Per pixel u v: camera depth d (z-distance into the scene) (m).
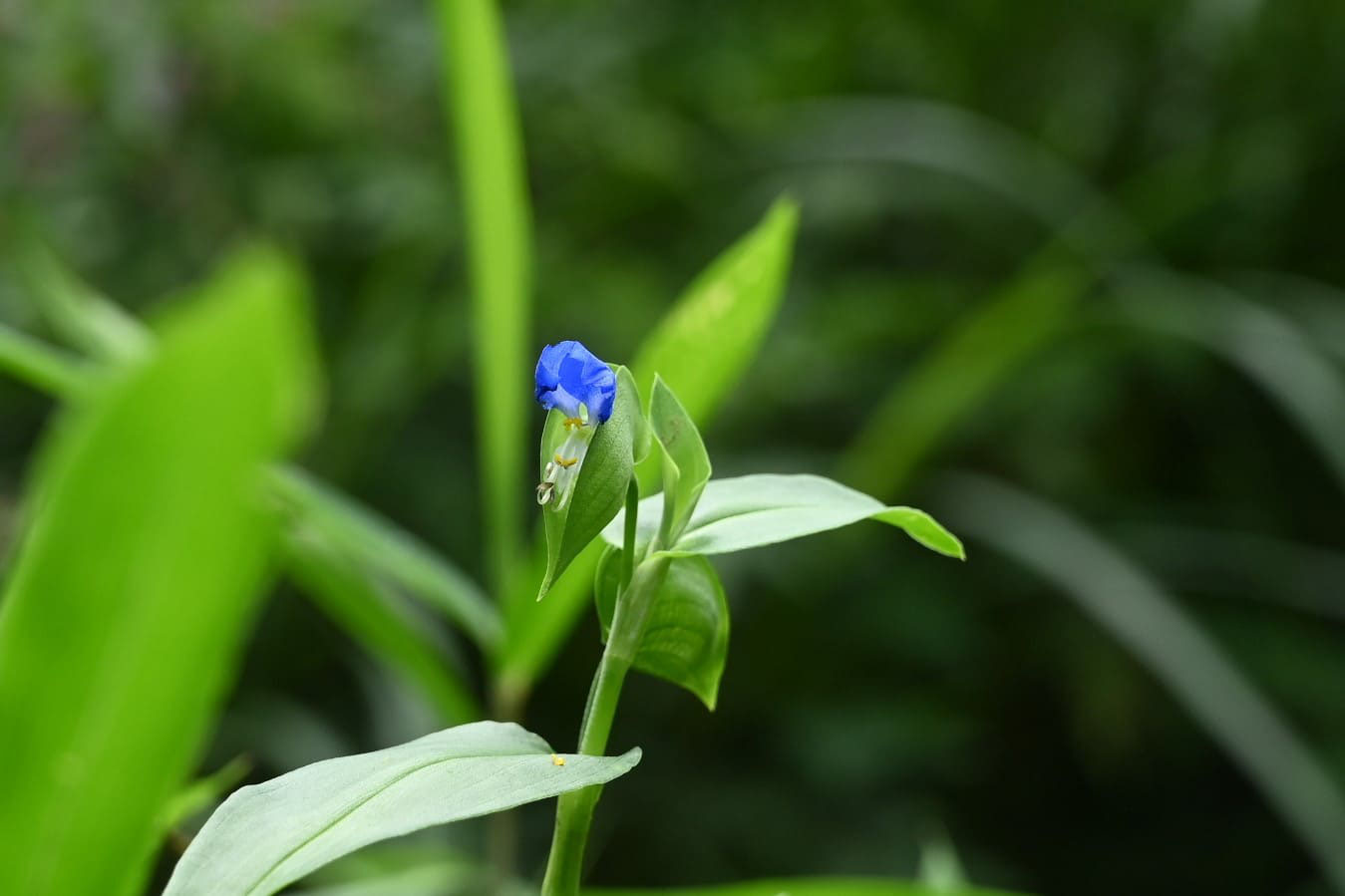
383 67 1.30
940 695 1.16
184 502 0.32
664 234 1.30
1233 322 1.03
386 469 1.18
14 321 1.17
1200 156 1.21
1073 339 1.13
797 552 1.07
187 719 0.34
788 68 1.38
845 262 1.28
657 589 0.38
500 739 0.37
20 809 0.34
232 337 0.31
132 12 1.19
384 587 0.69
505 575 0.63
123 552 0.33
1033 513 1.00
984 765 1.19
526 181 1.34
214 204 1.23
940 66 1.36
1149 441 1.23
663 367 0.55
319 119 1.25
